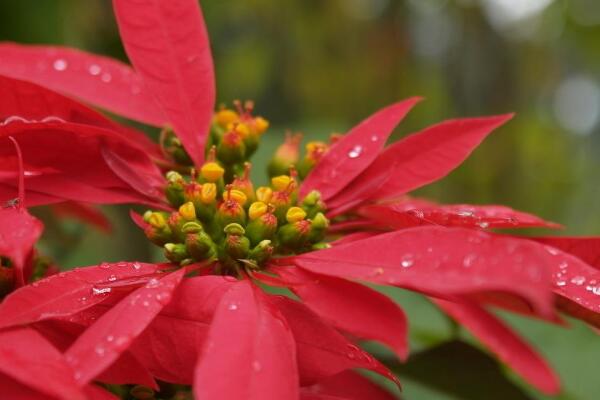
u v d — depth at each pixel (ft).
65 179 1.18
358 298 1.05
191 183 1.21
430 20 3.74
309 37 3.84
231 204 1.19
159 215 1.20
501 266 0.97
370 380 1.30
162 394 1.20
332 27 3.80
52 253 1.55
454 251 1.01
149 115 1.30
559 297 1.13
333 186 1.25
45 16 1.78
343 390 1.29
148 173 1.24
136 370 1.05
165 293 1.04
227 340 1.00
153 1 1.26
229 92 3.18
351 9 3.77
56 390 0.96
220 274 1.18
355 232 1.24
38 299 1.04
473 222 1.16
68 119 1.20
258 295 1.05
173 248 1.18
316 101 3.94
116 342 1.00
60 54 1.31
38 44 1.78
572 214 5.17
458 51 3.47
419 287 1.01
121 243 1.79
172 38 1.26
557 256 1.11
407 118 3.65
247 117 1.35
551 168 5.13
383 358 1.35
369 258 1.05
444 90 3.63
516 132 3.50
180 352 1.05
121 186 1.20
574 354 1.56
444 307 1.25
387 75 3.61
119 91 1.31
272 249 1.17
